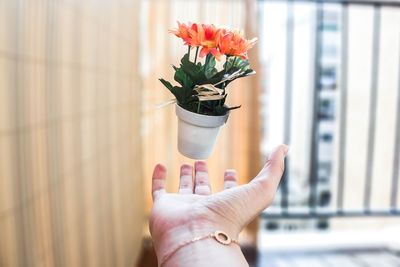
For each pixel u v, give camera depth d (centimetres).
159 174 54
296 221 197
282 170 49
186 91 48
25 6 66
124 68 134
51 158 77
